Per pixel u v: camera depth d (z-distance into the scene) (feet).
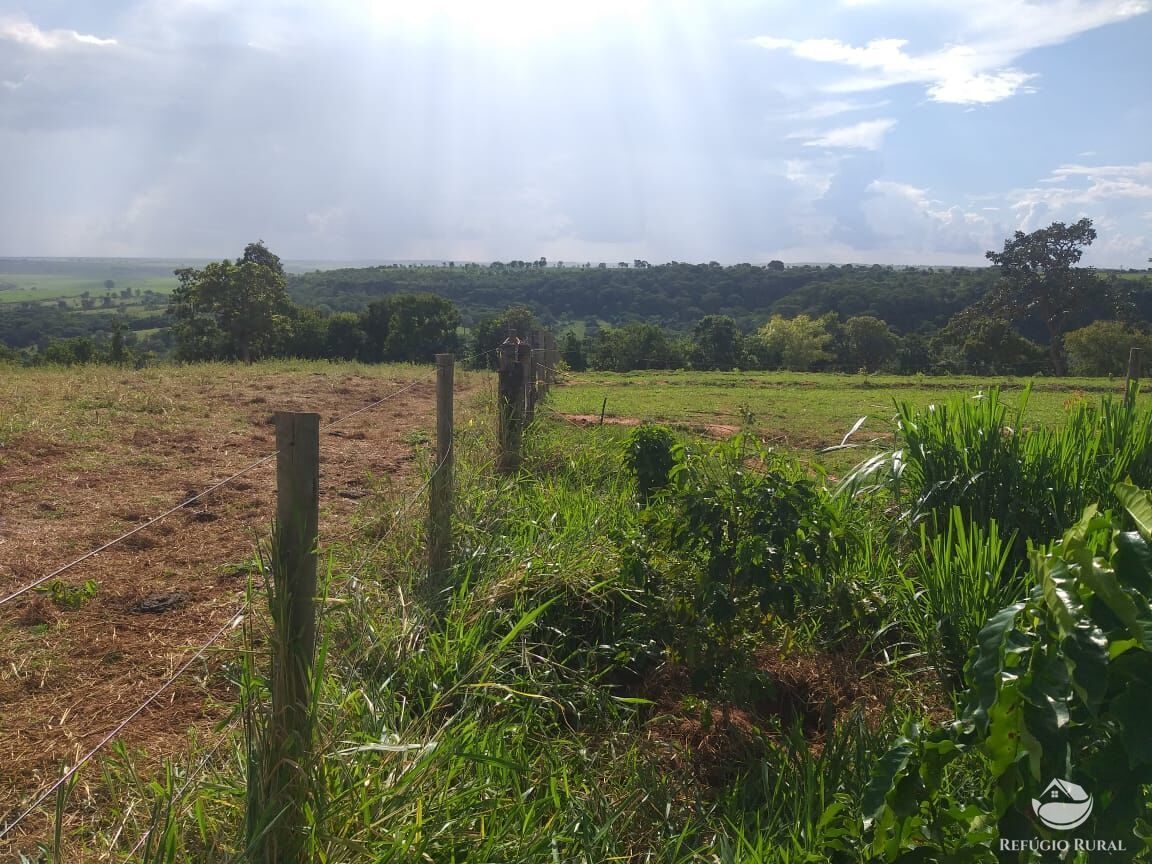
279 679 8.48
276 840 8.14
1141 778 6.80
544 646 15.25
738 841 10.56
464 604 15.08
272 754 8.39
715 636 13.83
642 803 11.59
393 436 33.73
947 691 14.83
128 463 27.04
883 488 21.54
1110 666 6.86
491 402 33.76
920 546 18.84
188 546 19.30
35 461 26.48
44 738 11.67
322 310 279.49
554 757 12.11
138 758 11.16
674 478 15.40
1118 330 170.09
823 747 13.51
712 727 14.08
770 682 13.53
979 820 8.05
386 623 13.92
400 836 8.80
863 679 15.49
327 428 34.94
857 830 8.98
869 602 16.60
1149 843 7.34
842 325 262.88
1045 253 203.00
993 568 16.19
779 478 13.96
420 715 12.17
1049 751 6.78
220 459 28.40
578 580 16.67
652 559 14.99
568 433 32.58
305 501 8.43
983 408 20.85
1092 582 6.68
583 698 14.19
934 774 7.83
